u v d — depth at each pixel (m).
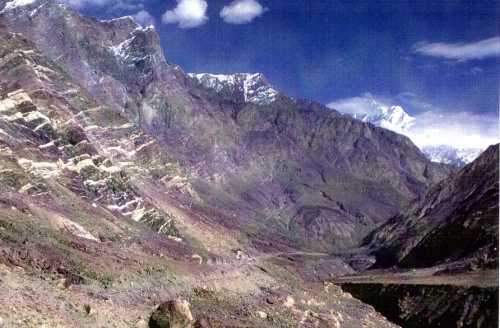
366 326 78.31
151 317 40.62
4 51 125.56
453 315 88.56
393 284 110.50
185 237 116.38
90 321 37.16
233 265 99.88
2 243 48.22
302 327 62.44
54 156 97.06
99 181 102.25
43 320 33.34
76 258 53.47
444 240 142.00
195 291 64.31
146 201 111.75
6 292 35.31
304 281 116.44
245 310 61.72
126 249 71.38
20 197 70.62
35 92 113.19
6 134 89.62
